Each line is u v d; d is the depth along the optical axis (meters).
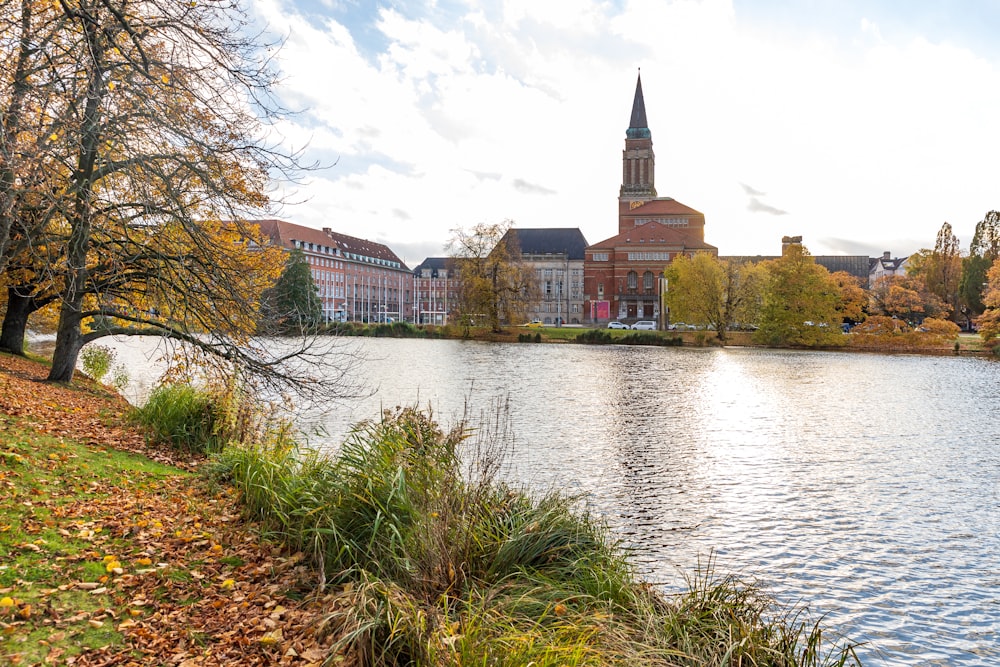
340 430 18.39
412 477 7.66
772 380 39.22
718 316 76.38
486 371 41.34
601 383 35.72
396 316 149.88
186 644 5.43
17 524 7.01
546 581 6.74
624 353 62.12
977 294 82.38
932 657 8.22
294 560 7.21
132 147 11.66
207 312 12.56
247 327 12.79
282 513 7.95
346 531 7.29
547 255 130.62
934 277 94.06
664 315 99.12
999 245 84.19
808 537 12.22
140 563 6.69
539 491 14.09
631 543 11.64
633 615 6.53
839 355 62.81
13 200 9.33
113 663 5.02
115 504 8.34
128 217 13.90
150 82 10.65
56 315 27.14
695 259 78.50
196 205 12.45
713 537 12.12
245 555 7.37
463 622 5.66
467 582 6.55
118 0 10.72
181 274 12.77
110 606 5.81
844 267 149.50
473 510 7.44
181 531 7.77
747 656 6.11
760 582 10.25
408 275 162.75
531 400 28.50
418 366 44.12
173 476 10.27
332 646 5.39
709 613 6.89
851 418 25.61
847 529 12.68
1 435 10.08
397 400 26.62
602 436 20.88
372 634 5.31
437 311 153.25
